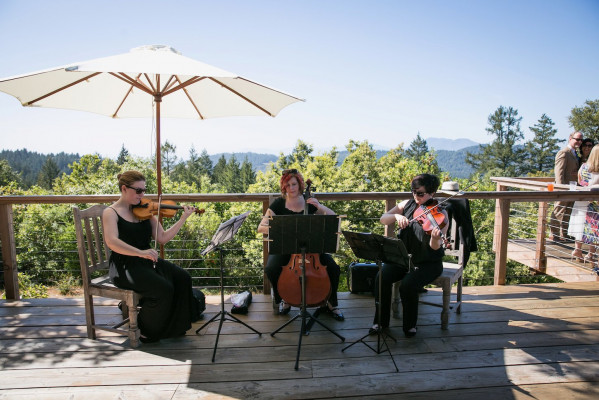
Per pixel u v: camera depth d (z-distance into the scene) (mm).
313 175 17688
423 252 2887
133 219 2809
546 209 5180
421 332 2955
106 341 2795
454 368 2445
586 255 4898
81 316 3225
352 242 2645
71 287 10398
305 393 2174
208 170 77875
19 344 2744
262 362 2510
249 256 11984
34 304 3482
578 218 4891
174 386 2238
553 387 2248
